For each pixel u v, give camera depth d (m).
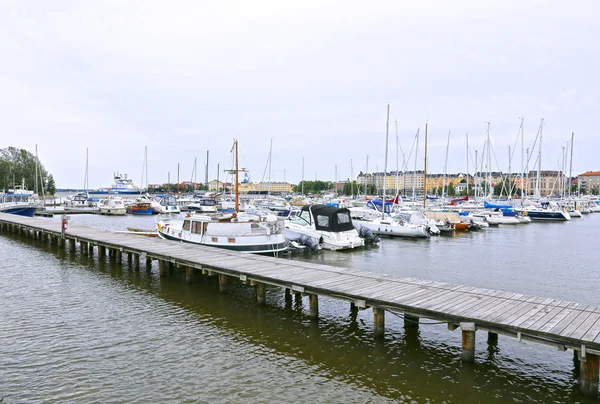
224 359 11.49
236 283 19.44
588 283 20.72
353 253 29.20
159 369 10.84
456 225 45.06
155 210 68.62
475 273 22.86
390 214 42.91
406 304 11.90
